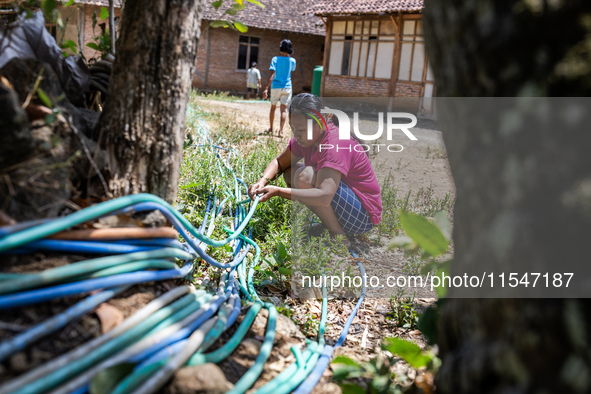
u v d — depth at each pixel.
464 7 1.27
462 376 1.33
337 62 20.20
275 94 9.03
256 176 5.07
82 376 1.52
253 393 1.79
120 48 2.12
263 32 25.48
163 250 2.10
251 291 2.86
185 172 4.68
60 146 1.89
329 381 2.07
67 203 1.89
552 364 1.13
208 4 23.70
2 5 2.56
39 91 1.76
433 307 1.86
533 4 1.12
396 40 17.83
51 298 1.64
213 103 14.93
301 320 2.75
